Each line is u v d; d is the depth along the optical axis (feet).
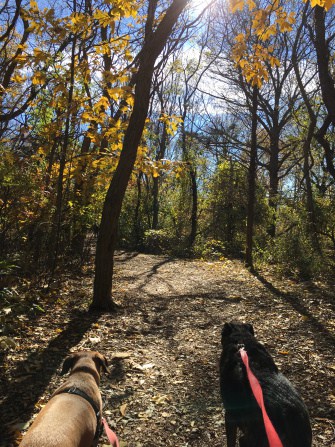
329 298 14.79
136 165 14.67
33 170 14.65
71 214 16.34
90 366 5.67
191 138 37.37
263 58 10.77
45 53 12.28
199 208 39.52
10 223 13.32
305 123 28.14
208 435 6.26
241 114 43.16
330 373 8.36
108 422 6.52
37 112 16.72
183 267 23.49
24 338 9.73
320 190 28.91
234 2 8.61
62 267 16.42
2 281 11.02
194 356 9.39
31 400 6.94
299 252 20.42
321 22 14.17
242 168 37.47
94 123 15.33
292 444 4.03
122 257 28.30
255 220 34.65
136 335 10.64
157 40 12.32
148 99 12.65
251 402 4.50
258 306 13.94
